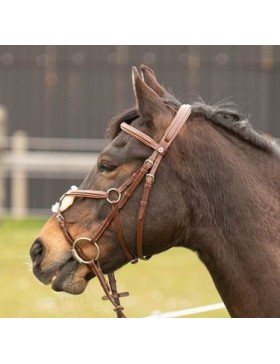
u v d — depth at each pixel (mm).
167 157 8289
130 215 8273
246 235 8203
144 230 8258
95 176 8461
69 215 8508
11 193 29938
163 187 8250
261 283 8125
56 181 30203
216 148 8375
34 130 30562
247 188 8281
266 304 8102
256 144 8453
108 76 30297
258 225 8211
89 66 30266
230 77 30188
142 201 8219
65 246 8484
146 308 17234
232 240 8242
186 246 8484
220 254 8289
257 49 30188
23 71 30406
